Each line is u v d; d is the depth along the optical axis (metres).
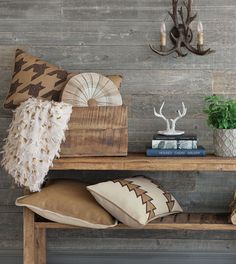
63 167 2.73
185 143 2.87
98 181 3.19
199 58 3.12
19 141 2.70
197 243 3.20
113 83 2.95
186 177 3.18
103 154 2.81
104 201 2.67
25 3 3.14
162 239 3.20
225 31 3.11
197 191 3.18
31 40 3.15
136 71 3.14
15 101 2.90
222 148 2.84
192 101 3.14
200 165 2.72
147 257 3.21
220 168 2.72
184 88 3.14
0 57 3.16
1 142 3.19
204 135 3.15
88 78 2.92
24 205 2.73
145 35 3.12
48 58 3.15
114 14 3.12
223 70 3.12
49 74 2.95
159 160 2.73
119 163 2.73
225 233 3.18
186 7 3.07
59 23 3.14
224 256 3.19
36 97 2.90
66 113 2.74
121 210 2.62
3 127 3.18
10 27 3.15
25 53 3.04
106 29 3.13
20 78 2.94
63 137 2.74
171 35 3.05
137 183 2.79
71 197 2.76
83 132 2.79
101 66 3.15
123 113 2.81
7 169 2.77
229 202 3.18
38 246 2.97
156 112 3.16
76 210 2.71
